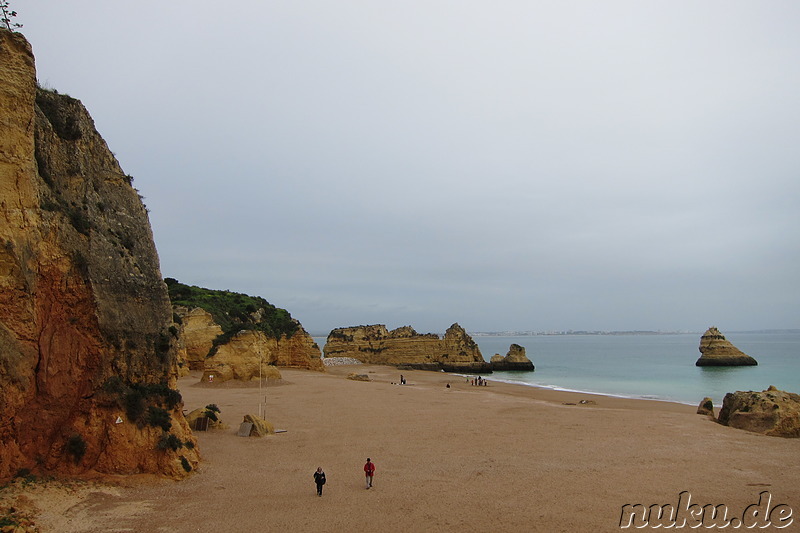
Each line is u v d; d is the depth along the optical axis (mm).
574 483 21141
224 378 57188
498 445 28547
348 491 19906
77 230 20641
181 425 22906
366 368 116250
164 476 20109
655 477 22125
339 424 34562
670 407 48094
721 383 73750
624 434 31906
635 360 138125
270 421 34812
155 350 23047
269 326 89938
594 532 15984
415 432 32156
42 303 18984
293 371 82125
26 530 14078
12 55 18391
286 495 19297
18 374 17422
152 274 24891
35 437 18344
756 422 33656
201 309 75875
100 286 20719
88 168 22891
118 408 20125
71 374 19469
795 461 25312
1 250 17234
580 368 112312
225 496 18891
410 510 17812
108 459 19344
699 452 27094
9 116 18062
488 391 64312
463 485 20828
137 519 16141
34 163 19000
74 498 16875
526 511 17750
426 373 105938
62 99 22109
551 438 30547
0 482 16406
